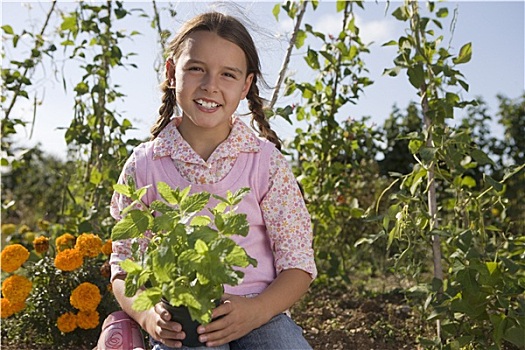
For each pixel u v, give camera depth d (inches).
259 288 80.7
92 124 157.2
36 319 124.6
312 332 135.1
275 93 133.2
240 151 84.3
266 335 77.6
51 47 154.7
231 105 81.0
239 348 79.3
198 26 81.4
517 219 220.2
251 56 83.8
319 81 157.0
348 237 184.7
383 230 113.1
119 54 154.6
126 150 148.3
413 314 142.2
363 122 170.7
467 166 137.3
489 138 264.5
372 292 160.6
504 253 126.5
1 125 157.4
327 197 156.7
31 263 133.6
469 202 129.6
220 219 66.7
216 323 68.8
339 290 163.8
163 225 64.9
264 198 83.3
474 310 105.1
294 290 78.1
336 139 160.1
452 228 120.3
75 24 156.3
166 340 70.2
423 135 115.1
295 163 188.7
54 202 254.4
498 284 105.6
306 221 83.7
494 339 103.8
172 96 89.7
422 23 117.3
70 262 120.0
